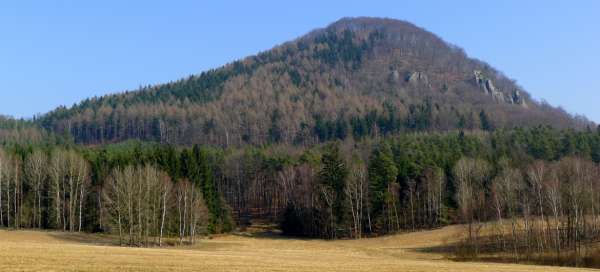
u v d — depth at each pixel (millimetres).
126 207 85375
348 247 90625
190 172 106000
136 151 111875
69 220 102000
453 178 113875
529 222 91188
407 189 116125
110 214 87625
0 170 99312
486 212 98000
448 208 110750
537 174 91750
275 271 40969
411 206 111188
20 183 103625
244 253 66062
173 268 39469
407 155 126938
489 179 112938
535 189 89562
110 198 88938
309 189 114062
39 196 100688
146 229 84875
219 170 141000
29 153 109125
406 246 89875
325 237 109188
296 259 56500
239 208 136250
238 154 143625
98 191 98188
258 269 41719
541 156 134875
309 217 112000
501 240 81750
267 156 141625
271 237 109812
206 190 107500
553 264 64062
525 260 66688
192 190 93125
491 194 97875
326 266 46469
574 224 81375
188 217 94312
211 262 45844
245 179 141125
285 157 138125
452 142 148875
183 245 84625
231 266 43000
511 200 85812
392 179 112688
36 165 102562
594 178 86062
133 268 38281
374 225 112438
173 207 94312
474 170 111812
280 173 125125
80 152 118062
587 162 99000
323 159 115812
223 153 149375
